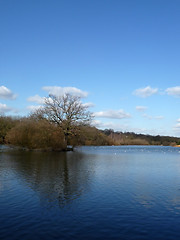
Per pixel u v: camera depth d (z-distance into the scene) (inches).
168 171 944.9
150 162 1322.6
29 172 887.7
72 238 331.6
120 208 462.9
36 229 361.1
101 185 665.6
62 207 466.3
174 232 354.6
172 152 2450.8
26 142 2201.0
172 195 560.1
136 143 5625.0
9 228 364.8
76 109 2282.2
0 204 484.4
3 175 816.9
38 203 491.5
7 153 1897.1
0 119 3223.4
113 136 6033.5
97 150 2706.7
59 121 2271.2
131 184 682.8
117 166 1106.7
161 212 440.8
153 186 655.1
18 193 571.2
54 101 2252.7
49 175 823.7
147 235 343.6
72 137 2437.3
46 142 2192.4
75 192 584.7
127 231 357.1
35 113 2637.8
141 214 429.7
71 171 924.6
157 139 6402.6
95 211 443.8
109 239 329.7
